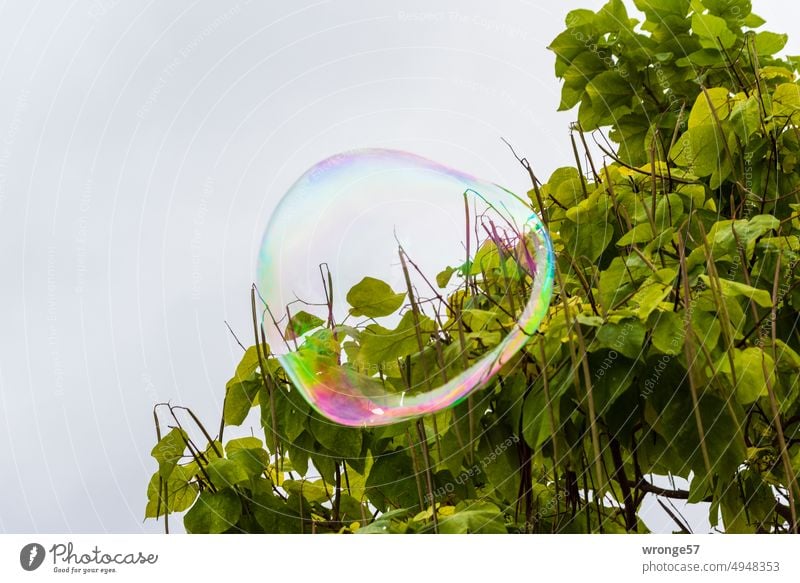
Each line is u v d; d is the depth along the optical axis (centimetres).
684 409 150
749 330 178
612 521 186
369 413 177
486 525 163
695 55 228
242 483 189
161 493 192
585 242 196
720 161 198
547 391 151
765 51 235
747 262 183
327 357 185
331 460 193
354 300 186
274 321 188
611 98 240
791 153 204
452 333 182
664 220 184
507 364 169
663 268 165
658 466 179
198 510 183
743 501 189
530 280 186
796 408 191
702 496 155
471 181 193
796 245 184
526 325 164
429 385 173
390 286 186
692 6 236
